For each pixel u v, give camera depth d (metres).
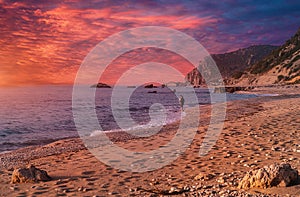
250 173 7.50
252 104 41.19
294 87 127.00
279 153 11.21
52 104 64.88
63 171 11.04
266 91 112.62
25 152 16.28
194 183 8.60
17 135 24.92
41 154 15.42
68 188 8.78
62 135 24.31
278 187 6.86
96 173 10.55
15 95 112.50
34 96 104.81
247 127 18.22
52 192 8.41
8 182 9.77
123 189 8.55
